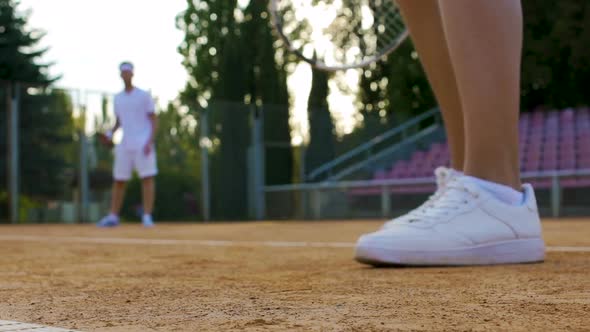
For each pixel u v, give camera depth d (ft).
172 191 40.11
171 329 2.61
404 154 44.73
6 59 63.16
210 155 41.65
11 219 34.71
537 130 42.19
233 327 2.62
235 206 42.24
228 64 59.93
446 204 6.20
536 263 6.18
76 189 36.65
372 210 37.52
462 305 3.20
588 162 38.27
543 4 47.09
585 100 47.62
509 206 6.19
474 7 5.82
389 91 54.34
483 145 6.17
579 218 30.17
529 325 2.56
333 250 8.88
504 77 5.94
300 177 44.57
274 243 11.27
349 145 44.86
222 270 5.88
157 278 5.17
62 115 36.29
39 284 4.81
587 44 45.98
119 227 23.89
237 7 61.11
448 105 6.86
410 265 6.04
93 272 5.87
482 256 6.13
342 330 2.50
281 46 60.39
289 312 3.04
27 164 35.32
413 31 6.85
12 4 63.82
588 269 5.25
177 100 40.60
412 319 2.75
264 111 43.68
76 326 2.75
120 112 23.63
